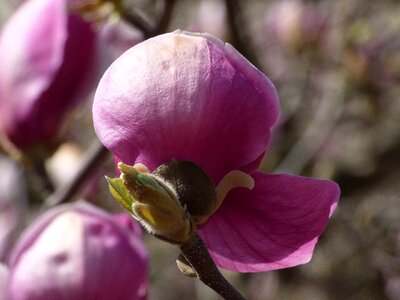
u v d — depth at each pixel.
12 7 1.02
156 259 1.54
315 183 0.44
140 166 0.44
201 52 0.43
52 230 0.59
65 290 0.58
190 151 0.44
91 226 0.59
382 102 1.28
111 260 0.58
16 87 0.70
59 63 0.69
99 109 0.44
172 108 0.43
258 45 1.37
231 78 0.43
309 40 1.31
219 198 0.44
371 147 1.39
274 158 1.29
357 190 1.40
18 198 1.13
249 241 0.45
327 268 1.39
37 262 0.58
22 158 0.73
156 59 0.43
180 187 0.43
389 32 1.29
